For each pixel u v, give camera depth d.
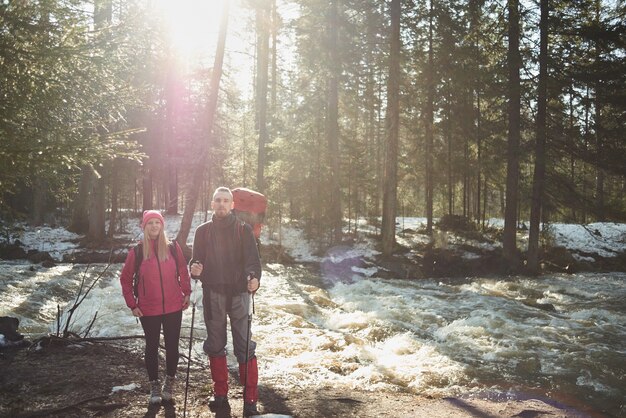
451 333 8.51
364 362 6.72
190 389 4.95
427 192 24.08
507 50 19.97
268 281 14.23
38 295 10.17
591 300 13.49
